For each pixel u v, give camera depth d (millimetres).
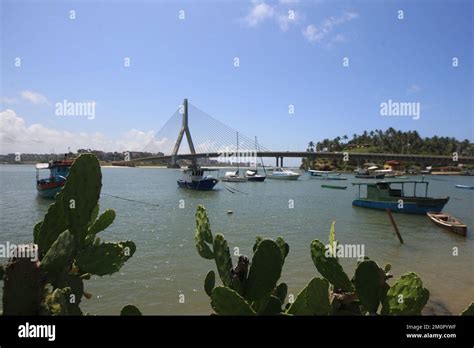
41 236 1908
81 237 1972
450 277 13398
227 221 26938
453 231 22547
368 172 97688
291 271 13375
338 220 27656
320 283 2039
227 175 80562
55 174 38500
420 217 29484
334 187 62844
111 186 65125
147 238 19859
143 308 10125
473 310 1926
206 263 14391
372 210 33188
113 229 22703
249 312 1814
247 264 2350
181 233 21359
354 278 2248
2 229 22781
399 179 91375
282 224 25578
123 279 12320
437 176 112562
